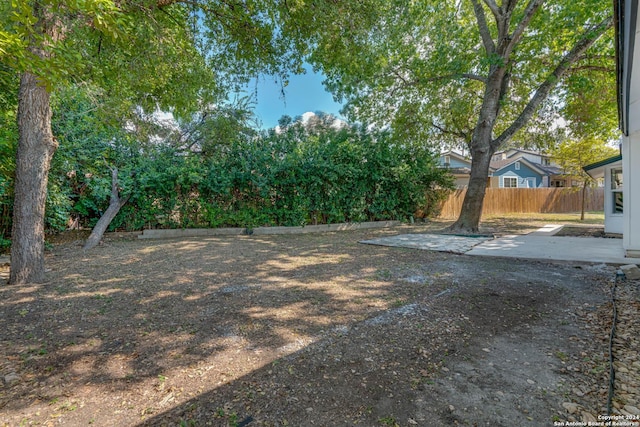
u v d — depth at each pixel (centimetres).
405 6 756
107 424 163
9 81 528
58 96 602
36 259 429
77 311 320
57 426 162
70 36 441
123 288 397
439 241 768
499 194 1767
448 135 1401
